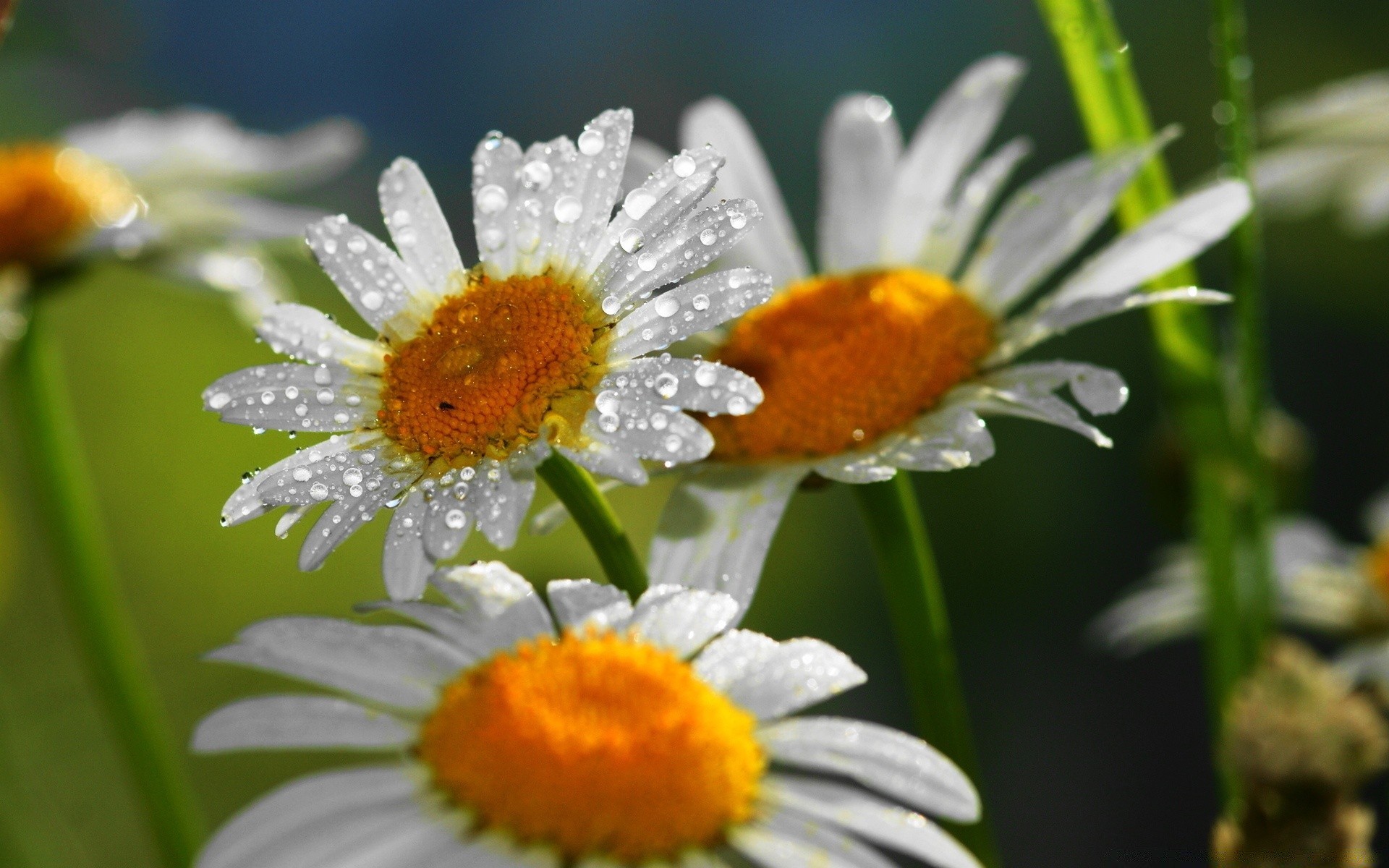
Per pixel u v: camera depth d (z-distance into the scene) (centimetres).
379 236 90
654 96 141
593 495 32
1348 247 98
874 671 90
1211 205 33
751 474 33
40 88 89
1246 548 36
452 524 30
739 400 30
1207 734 99
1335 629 43
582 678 30
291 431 31
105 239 40
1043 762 99
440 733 29
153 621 61
